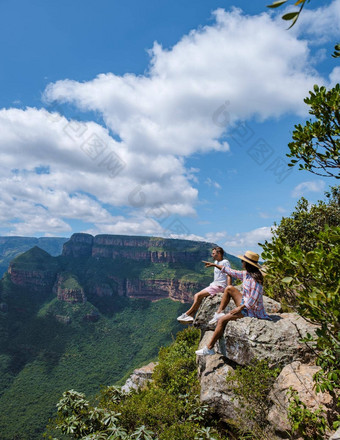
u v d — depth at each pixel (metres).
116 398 6.75
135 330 170.25
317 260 2.89
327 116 4.05
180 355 9.43
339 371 3.44
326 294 2.85
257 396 4.46
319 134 4.07
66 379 126.31
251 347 5.09
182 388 6.75
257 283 5.52
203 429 4.82
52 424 5.43
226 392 5.20
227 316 5.57
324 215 10.40
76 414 5.59
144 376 10.94
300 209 11.59
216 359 5.94
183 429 4.88
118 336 165.75
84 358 144.88
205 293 6.90
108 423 5.41
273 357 4.87
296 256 3.01
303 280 3.10
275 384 4.47
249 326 5.31
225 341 5.57
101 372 134.12
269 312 6.87
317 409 3.69
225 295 5.93
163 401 5.98
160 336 158.88
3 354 135.00
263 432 4.24
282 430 3.94
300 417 3.67
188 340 10.41
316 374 3.75
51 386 119.75
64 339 156.25
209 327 6.68
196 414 5.37
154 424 5.53
